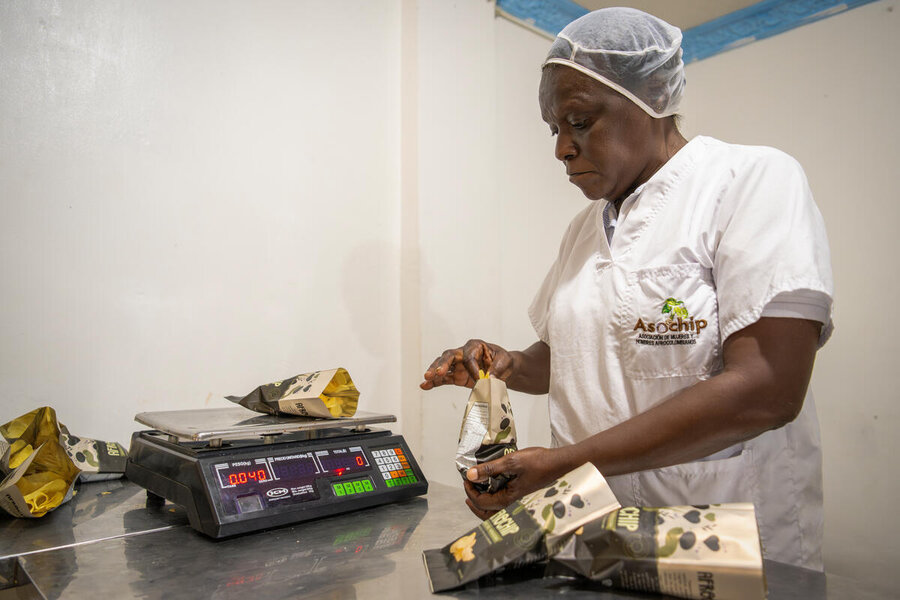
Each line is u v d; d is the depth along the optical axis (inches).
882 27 81.0
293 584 25.1
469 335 71.1
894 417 78.0
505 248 81.1
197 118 54.9
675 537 21.6
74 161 48.6
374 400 65.4
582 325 38.8
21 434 38.3
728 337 31.4
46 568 27.1
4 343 45.3
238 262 56.6
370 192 66.3
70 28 48.9
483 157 73.9
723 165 35.5
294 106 61.1
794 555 36.3
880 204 80.3
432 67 69.2
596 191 37.9
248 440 35.7
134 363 50.7
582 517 23.6
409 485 38.8
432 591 23.8
